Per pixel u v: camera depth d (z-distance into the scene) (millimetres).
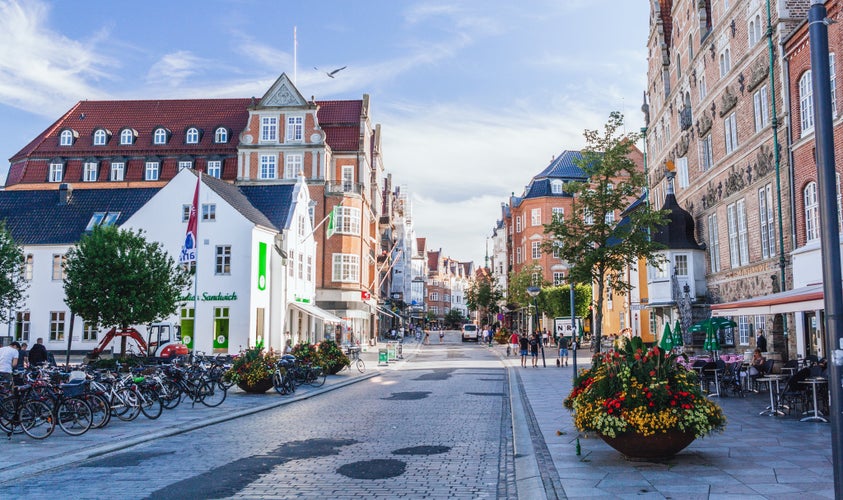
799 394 15414
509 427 14773
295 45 58625
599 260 21984
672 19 41375
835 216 5527
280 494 8641
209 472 10016
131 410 15891
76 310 29922
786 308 15766
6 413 13531
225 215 39188
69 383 13922
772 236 26453
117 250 29984
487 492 8758
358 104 63531
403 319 105000
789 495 7762
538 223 78438
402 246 105375
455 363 41125
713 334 25672
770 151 26297
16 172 63219
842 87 20750
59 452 11672
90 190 45594
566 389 22891
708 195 34531
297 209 44938
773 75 25766
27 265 41625
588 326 66375
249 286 38562
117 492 8781
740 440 11852
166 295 30922
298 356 26312
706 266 35406
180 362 21891
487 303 95250
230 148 61312
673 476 8867
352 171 60312
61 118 65438
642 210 23219
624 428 9539
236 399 20766
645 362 10031
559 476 9039
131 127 64062
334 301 56188
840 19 20781
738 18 29641
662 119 43844
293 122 57844
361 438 13266
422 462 10773
